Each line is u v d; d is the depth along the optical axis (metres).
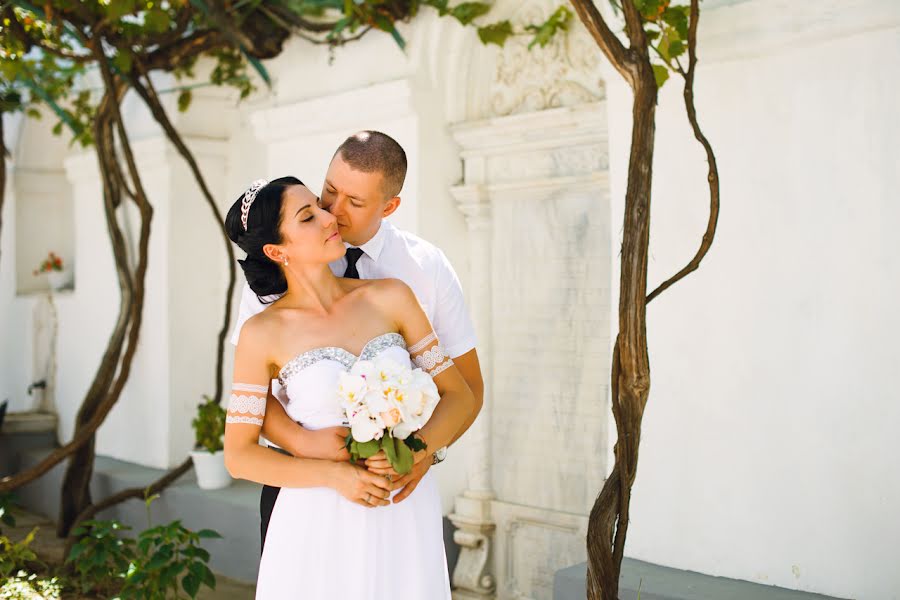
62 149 8.88
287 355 2.69
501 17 5.09
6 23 5.39
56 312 8.12
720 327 3.69
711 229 3.21
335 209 2.81
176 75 6.27
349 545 2.67
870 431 3.34
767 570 3.58
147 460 6.82
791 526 3.52
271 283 2.77
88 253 7.52
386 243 3.06
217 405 6.14
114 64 5.68
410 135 5.07
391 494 2.69
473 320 5.21
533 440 5.01
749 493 3.62
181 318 6.64
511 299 5.11
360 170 2.75
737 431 3.65
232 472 2.70
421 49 5.05
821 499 3.45
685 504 3.79
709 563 3.73
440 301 3.14
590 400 4.79
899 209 3.27
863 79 3.34
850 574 3.39
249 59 5.80
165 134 6.43
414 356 2.81
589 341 4.79
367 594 2.66
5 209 8.67
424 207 5.07
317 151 5.54
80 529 5.29
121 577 4.95
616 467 3.14
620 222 4.01
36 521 7.25
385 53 5.20
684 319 3.78
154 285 6.71
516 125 4.95
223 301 6.79
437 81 5.13
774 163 3.55
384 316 2.76
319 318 2.72
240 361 2.70
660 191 3.84
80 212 7.61
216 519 5.79
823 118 3.43
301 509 2.70
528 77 5.05
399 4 4.96
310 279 2.71
